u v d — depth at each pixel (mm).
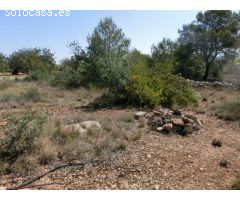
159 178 4258
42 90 14266
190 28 29031
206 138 6398
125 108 9773
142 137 6156
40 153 4730
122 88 10781
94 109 9789
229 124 7750
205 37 27594
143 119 7547
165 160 4938
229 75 23234
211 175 4441
